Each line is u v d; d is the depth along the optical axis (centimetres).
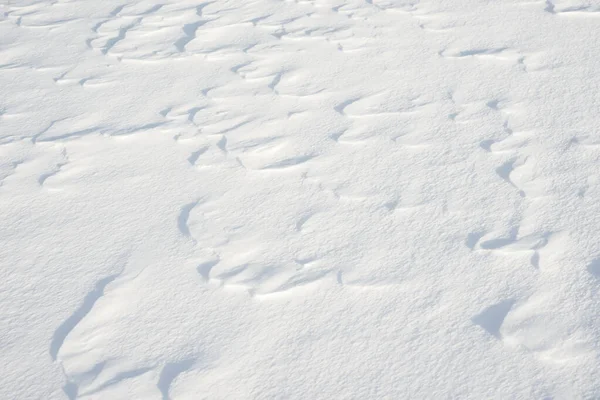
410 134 171
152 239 138
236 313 118
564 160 153
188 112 192
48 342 114
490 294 117
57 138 182
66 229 143
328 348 109
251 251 133
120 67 225
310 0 275
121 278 128
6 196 156
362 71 209
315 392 102
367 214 141
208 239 137
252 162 164
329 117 183
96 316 119
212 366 108
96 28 262
